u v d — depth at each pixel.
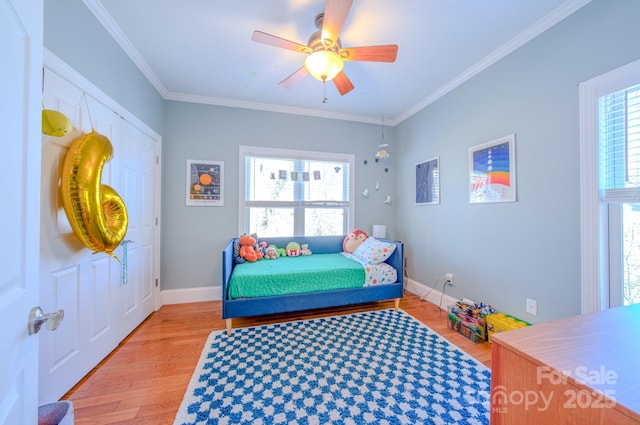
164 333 2.13
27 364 0.63
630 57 1.36
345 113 3.40
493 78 2.17
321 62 1.63
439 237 2.82
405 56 2.15
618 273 1.47
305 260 2.84
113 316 1.87
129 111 2.07
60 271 1.39
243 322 2.36
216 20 1.75
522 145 1.94
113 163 1.84
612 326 0.80
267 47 2.04
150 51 2.09
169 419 1.25
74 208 1.33
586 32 1.55
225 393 1.42
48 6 1.29
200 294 2.90
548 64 1.76
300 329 2.21
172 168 2.83
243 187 3.07
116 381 1.52
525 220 1.92
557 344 0.70
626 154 1.41
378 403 1.35
